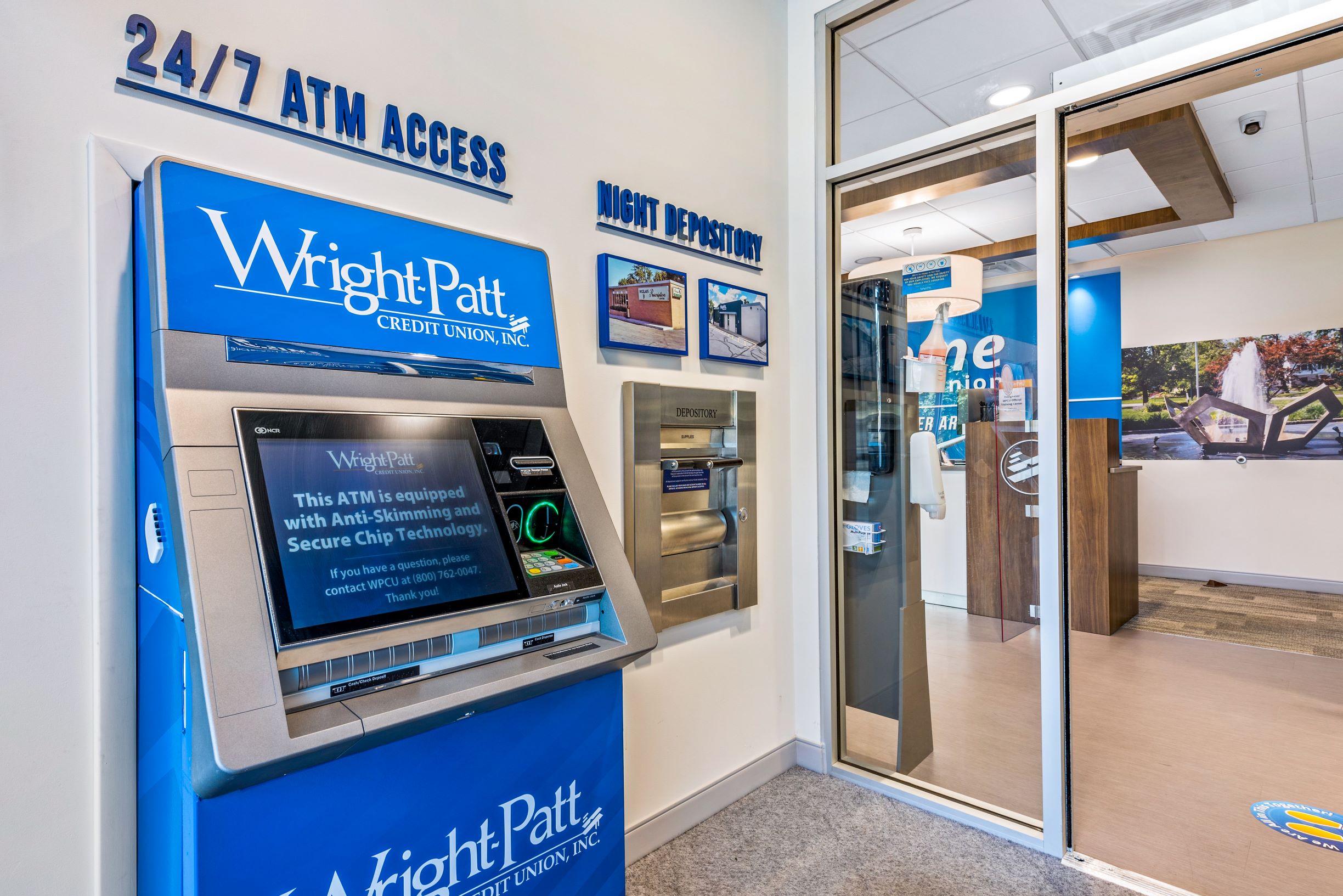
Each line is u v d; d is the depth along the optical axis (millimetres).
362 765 1026
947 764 2291
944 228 2271
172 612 1011
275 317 1171
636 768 2016
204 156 1247
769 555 2498
